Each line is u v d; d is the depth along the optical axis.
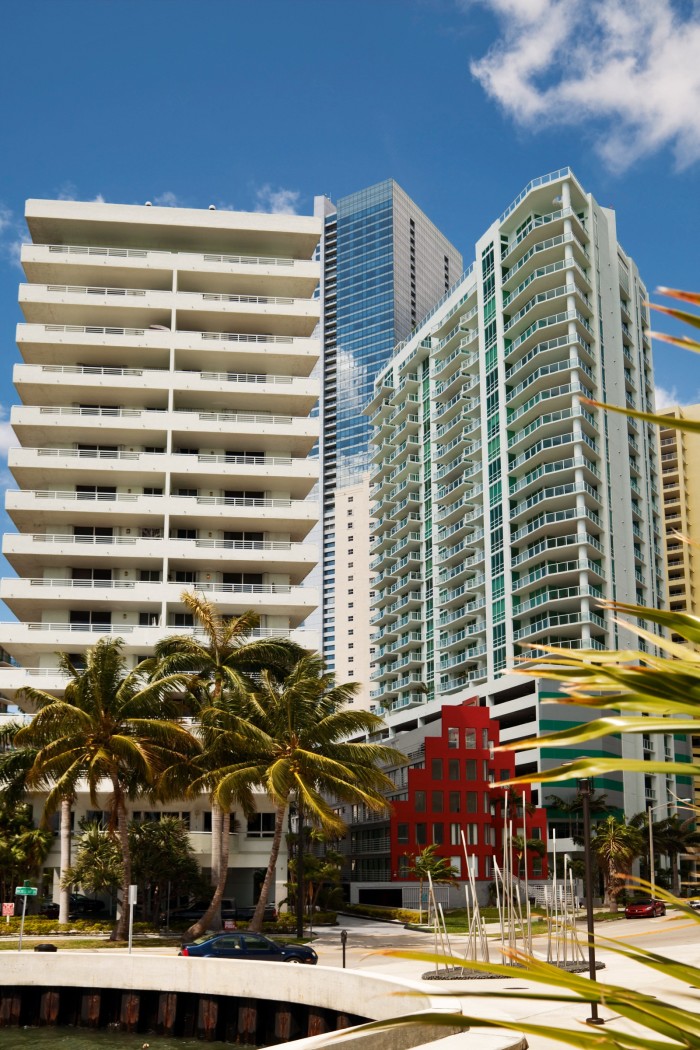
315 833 58.34
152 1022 29.78
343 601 178.12
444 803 72.56
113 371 64.50
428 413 123.19
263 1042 27.56
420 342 124.75
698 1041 2.68
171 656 44.72
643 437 103.62
